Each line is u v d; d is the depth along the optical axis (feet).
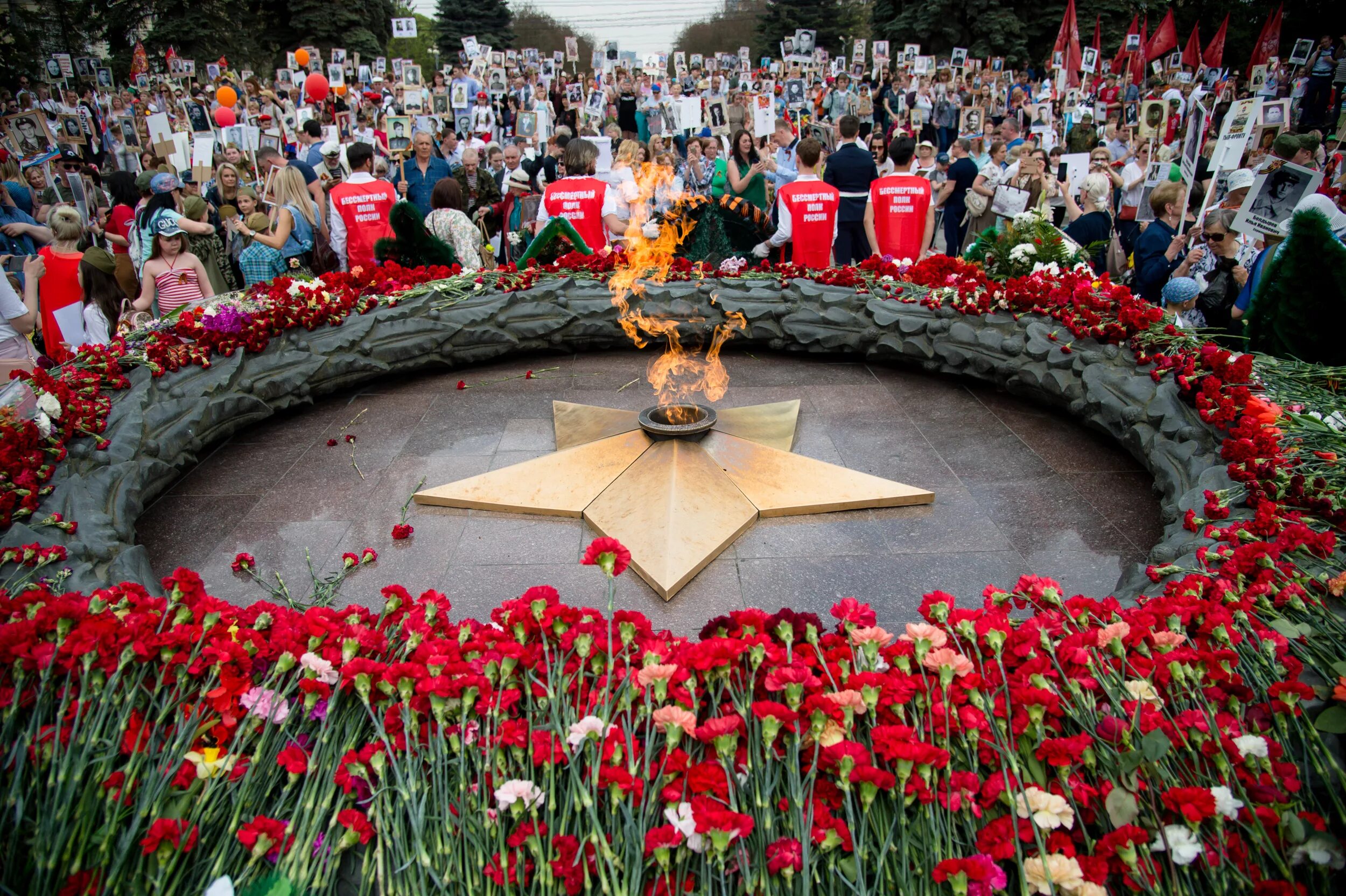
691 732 6.30
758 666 6.83
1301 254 12.84
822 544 11.12
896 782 6.03
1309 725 6.30
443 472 13.35
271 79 92.99
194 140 29.99
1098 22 61.31
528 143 46.32
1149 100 31.37
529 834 6.01
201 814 6.23
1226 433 11.32
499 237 30.55
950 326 16.56
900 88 60.34
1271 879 5.72
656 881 5.88
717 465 12.37
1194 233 20.57
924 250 33.32
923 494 12.05
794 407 14.90
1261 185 16.94
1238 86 59.47
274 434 14.99
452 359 17.84
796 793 5.95
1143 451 12.39
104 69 59.41
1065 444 13.89
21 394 11.66
